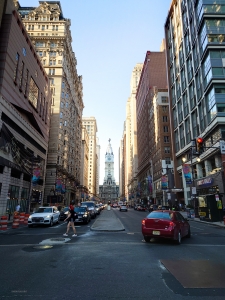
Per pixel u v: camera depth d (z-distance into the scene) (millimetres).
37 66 41969
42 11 69938
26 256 8023
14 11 32625
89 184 175250
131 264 7016
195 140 19047
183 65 48062
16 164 31469
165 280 5570
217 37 34906
